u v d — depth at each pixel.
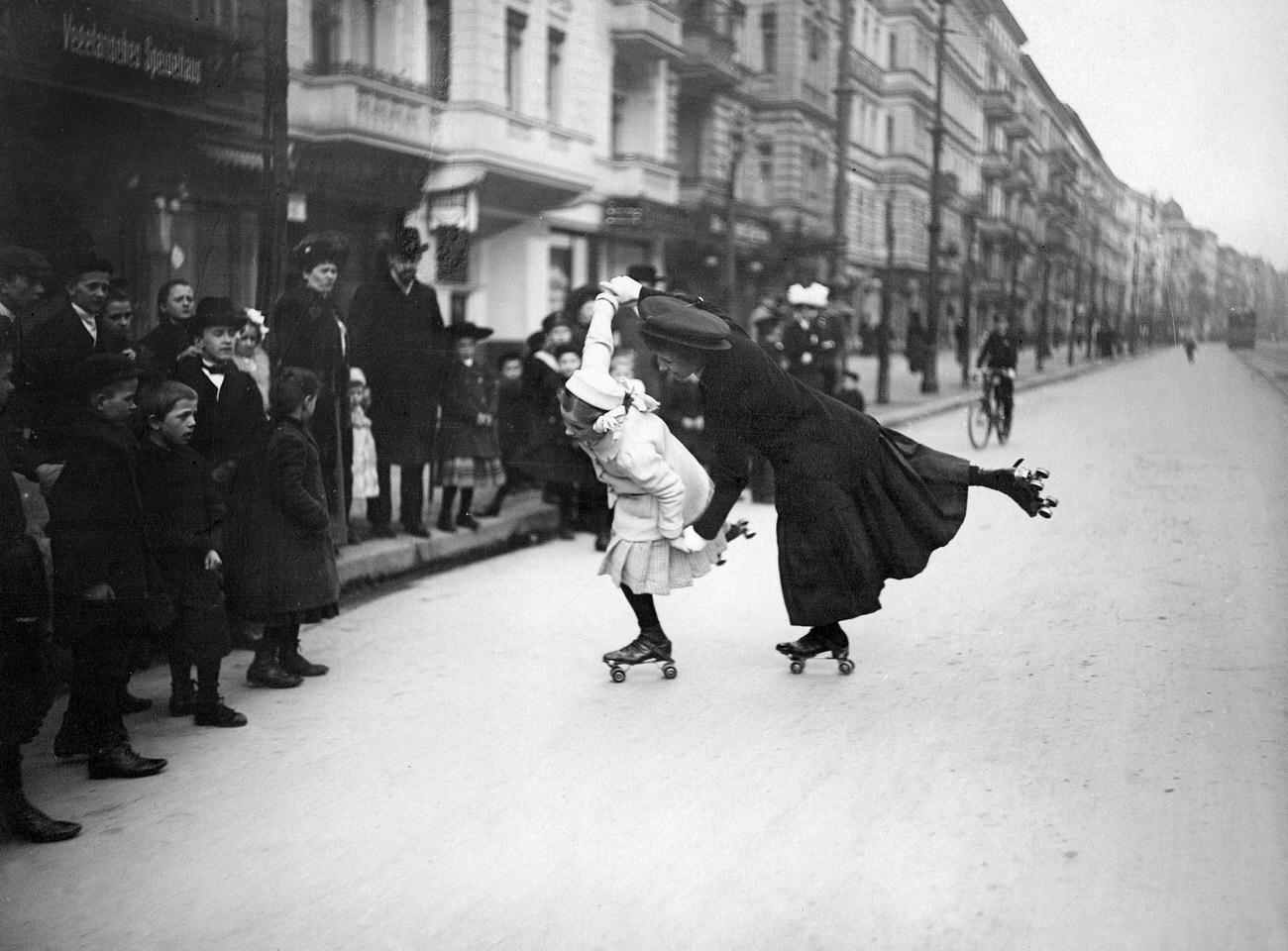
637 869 3.37
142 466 4.55
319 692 5.15
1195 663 5.32
